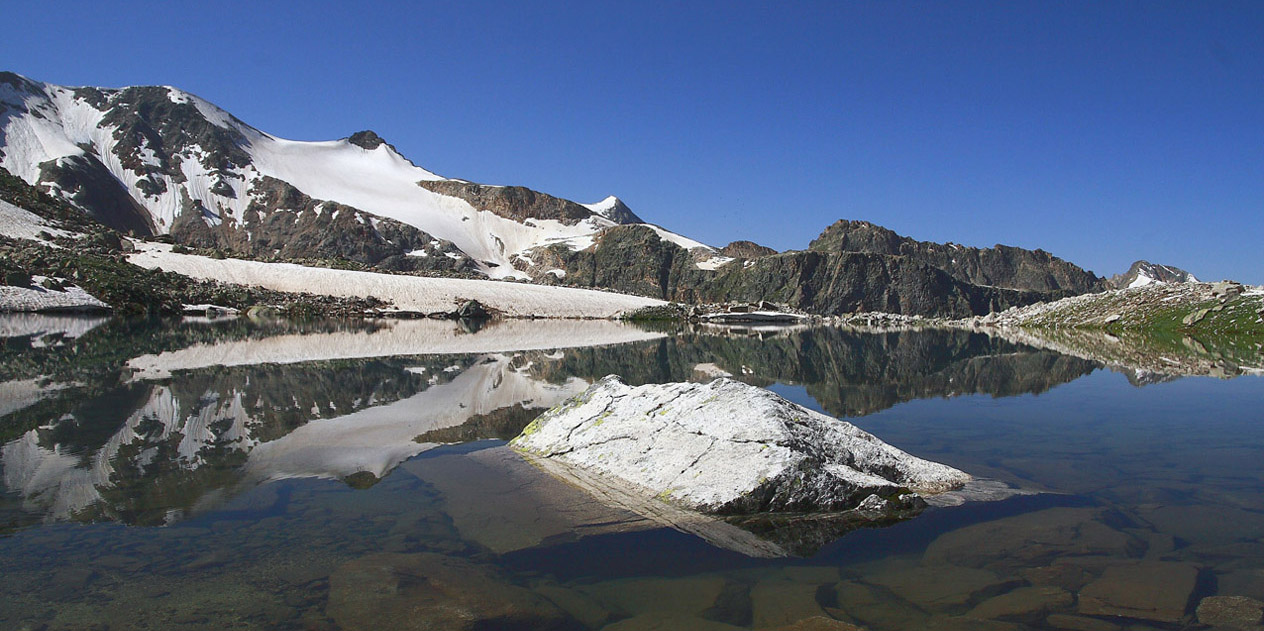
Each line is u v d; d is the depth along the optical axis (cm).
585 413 1105
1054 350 3509
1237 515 753
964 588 571
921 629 496
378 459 1009
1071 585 571
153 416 1291
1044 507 795
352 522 720
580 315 9775
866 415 1455
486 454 1056
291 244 17162
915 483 880
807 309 16262
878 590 570
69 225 8500
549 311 9612
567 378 2164
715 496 791
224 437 1129
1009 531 714
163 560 604
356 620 503
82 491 805
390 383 1936
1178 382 2056
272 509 757
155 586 551
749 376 2306
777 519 761
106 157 17638
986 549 663
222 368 2155
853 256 17462
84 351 2559
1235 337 4553
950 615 520
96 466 920
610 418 1058
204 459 977
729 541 694
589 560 639
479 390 1827
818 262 17688
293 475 906
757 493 784
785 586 580
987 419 1398
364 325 5903
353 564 605
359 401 1575
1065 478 924
